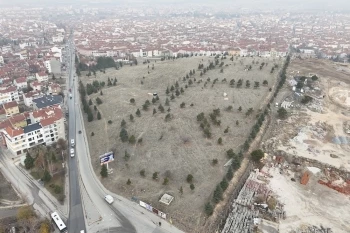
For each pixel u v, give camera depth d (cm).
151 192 10375
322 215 9275
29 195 10694
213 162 11525
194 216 9206
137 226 9112
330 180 10850
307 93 17988
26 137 13375
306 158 11838
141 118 15462
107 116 16575
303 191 10350
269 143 12912
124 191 10612
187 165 11569
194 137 13362
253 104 16388
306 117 15088
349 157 11988
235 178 10850
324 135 13525
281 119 14950
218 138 13238
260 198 9856
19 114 16175
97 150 13400
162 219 9350
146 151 12625
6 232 8969
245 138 13225
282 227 8738
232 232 8550
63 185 11188
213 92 18162
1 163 12781
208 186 10438
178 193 10206
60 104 18212
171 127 14188
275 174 11238
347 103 16800
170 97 17988
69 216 9631
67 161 12775
